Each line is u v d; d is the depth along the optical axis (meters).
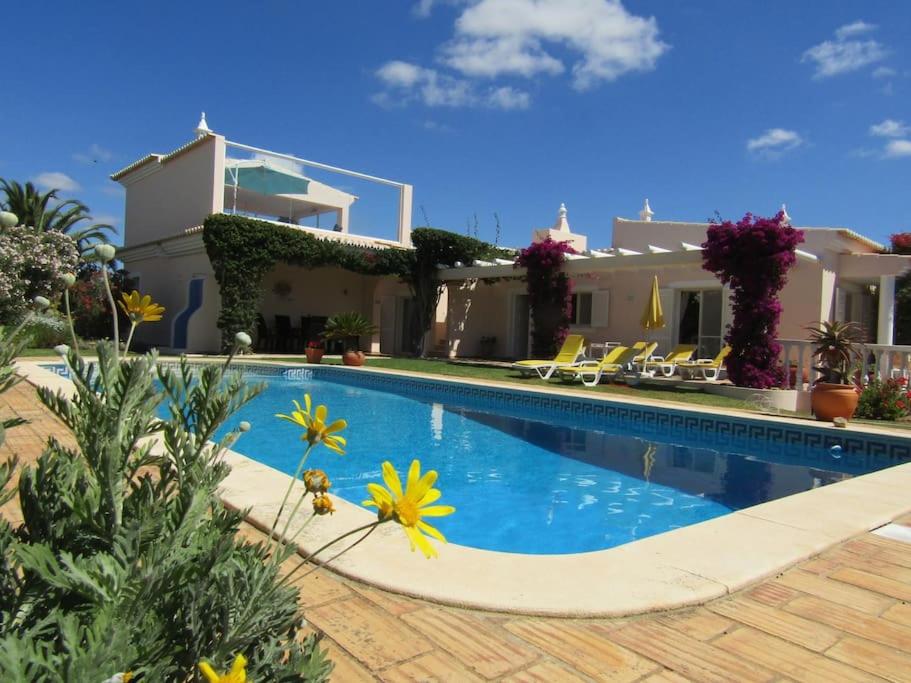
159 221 20.14
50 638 1.04
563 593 2.39
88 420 1.17
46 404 1.21
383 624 2.14
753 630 2.19
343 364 15.23
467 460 6.67
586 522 4.65
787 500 4.00
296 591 1.27
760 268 10.70
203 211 17.75
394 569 2.59
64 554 0.98
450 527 4.52
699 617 2.28
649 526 4.57
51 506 1.21
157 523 1.12
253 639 1.14
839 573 2.77
